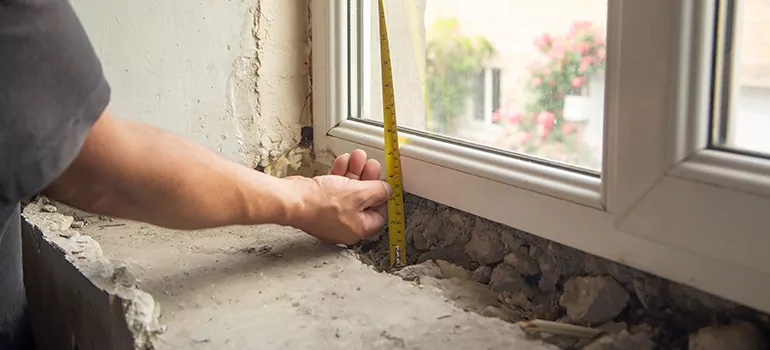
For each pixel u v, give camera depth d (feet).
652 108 2.16
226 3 3.66
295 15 3.85
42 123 1.89
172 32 3.56
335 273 2.89
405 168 3.31
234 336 2.35
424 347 2.23
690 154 2.12
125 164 2.31
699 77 2.08
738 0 2.08
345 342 2.29
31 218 3.46
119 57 3.46
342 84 3.72
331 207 3.06
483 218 3.04
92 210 2.42
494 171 2.84
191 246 3.24
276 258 3.07
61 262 3.00
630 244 2.32
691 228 2.09
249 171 2.83
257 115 3.84
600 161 2.52
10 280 2.86
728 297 2.06
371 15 3.73
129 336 2.32
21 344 3.01
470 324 2.38
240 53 3.74
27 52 1.86
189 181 2.50
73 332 2.99
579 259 2.63
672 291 2.33
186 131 3.68
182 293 2.71
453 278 2.94
